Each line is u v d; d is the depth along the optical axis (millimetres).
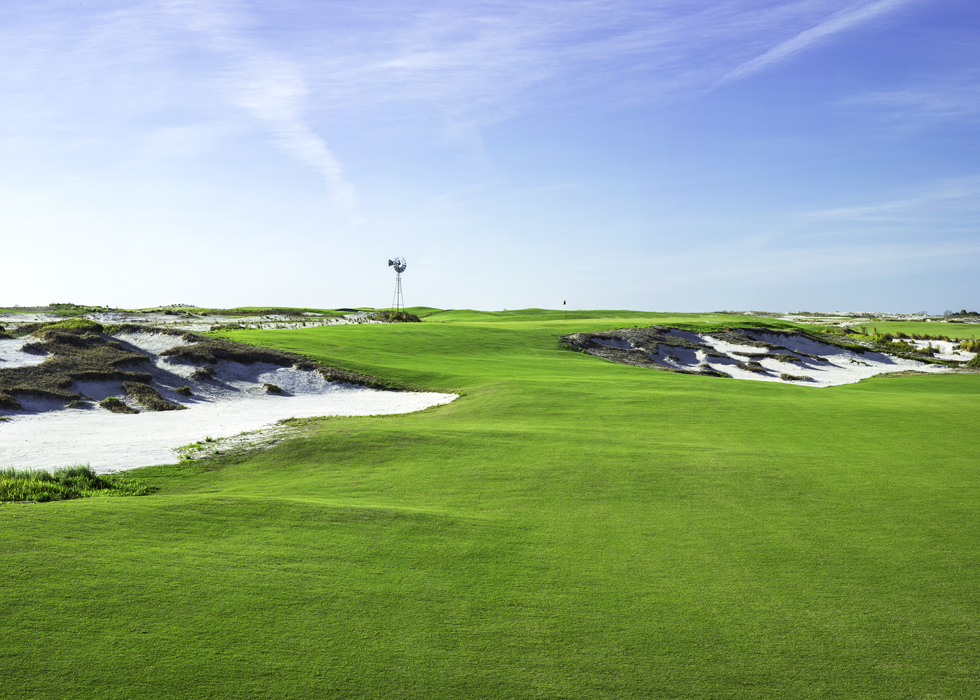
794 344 79875
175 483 19516
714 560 12281
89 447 24422
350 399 39219
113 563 11000
